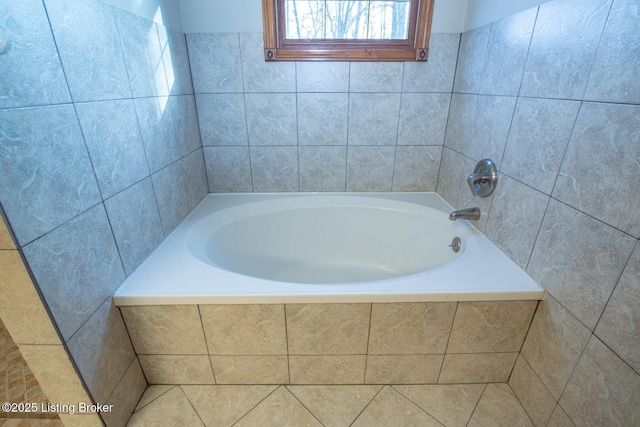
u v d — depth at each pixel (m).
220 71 1.64
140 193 1.19
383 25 1.60
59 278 0.81
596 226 0.83
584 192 0.86
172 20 1.44
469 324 1.12
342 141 1.80
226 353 1.18
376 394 1.24
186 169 1.60
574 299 0.92
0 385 1.28
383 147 1.82
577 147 0.88
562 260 0.96
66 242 0.83
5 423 1.13
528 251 1.12
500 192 1.27
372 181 1.90
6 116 0.67
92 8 0.92
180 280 1.12
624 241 0.75
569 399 0.95
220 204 1.77
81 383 0.90
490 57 1.32
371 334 1.14
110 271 1.02
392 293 1.05
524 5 1.09
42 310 0.77
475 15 1.44
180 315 1.09
